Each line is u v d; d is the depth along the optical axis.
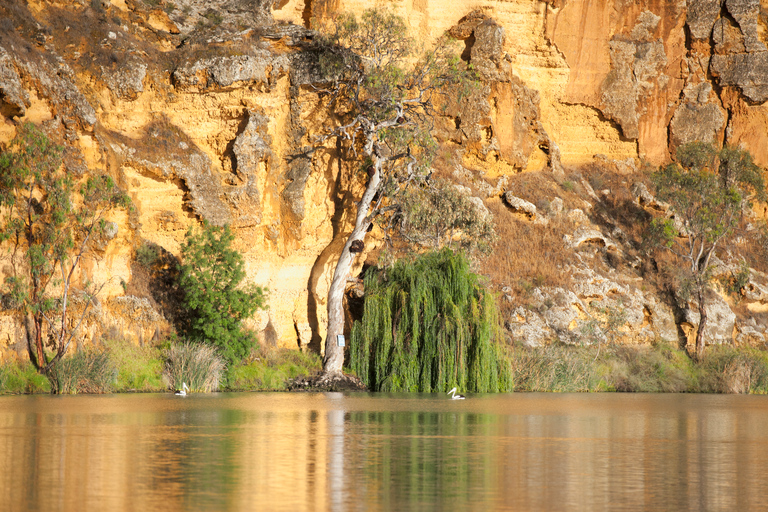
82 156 73.06
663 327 97.69
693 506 23.27
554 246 100.31
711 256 105.25
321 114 85.75
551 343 89.75
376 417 48.38
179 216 79.88
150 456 31.30
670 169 102.44
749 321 102.62
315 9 96.19
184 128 82.31
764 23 116.94
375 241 89.44
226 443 35.22
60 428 40.34
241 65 81.69
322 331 86.06
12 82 68.50
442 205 85.25
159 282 76.75
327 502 23.06
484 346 74.94
